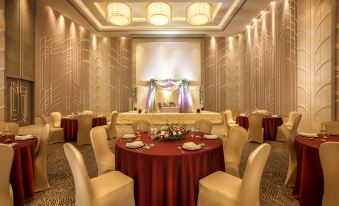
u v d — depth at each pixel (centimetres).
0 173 190
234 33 1123
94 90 1162
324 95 554
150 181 214
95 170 370
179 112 1073
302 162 247
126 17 759
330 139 273
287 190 290
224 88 1174
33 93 798
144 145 250
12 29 694
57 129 578
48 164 396
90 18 952
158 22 786
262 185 306
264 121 612
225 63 1174
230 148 302
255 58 945
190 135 314
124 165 235
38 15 810
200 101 1145
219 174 229
